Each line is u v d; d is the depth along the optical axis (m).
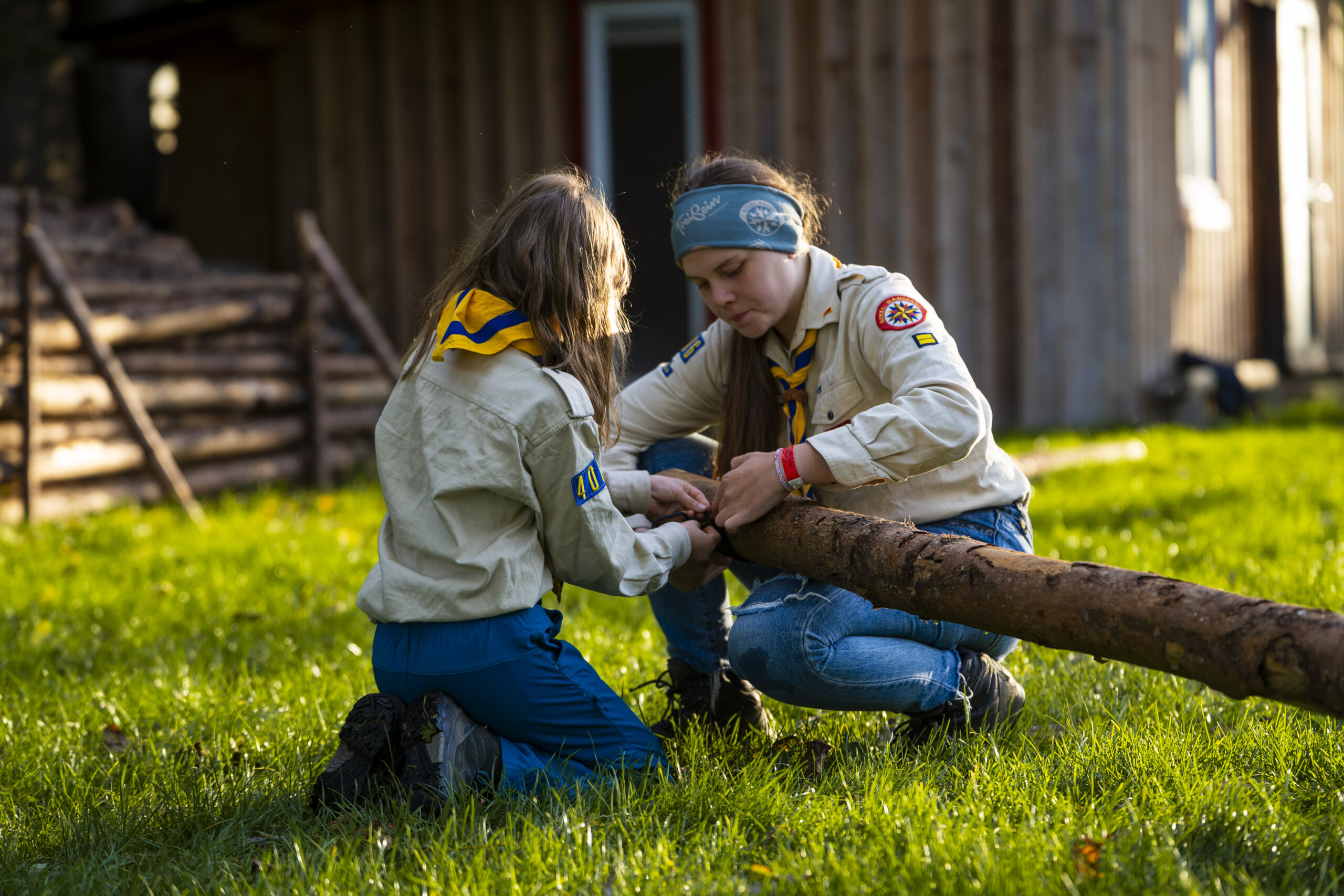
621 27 10.03
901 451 2.43
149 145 14.71
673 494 2.70
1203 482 6.29
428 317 2.48
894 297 2.59
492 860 2.13
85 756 2.86
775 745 2.72
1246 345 12.10
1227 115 11.58
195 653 3.82
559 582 2.54
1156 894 1.90
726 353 2.86
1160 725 2.66
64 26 14.37
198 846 2.30
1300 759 2.48
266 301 8.57
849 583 2.39
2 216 8.19
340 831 2.29
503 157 10.12
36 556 5.55
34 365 6.70
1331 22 13.45
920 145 9.46
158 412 7.68
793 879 2.00
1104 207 9.25
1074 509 5.61
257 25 10.33
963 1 9.34
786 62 9.57
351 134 10.50
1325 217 13.48
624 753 2.46
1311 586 3.75
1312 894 1.92
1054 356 9.38
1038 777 2.40
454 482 2.31
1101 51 9.17
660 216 13.27
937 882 1.97
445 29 10.21
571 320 2.43
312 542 5.58
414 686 2.41
